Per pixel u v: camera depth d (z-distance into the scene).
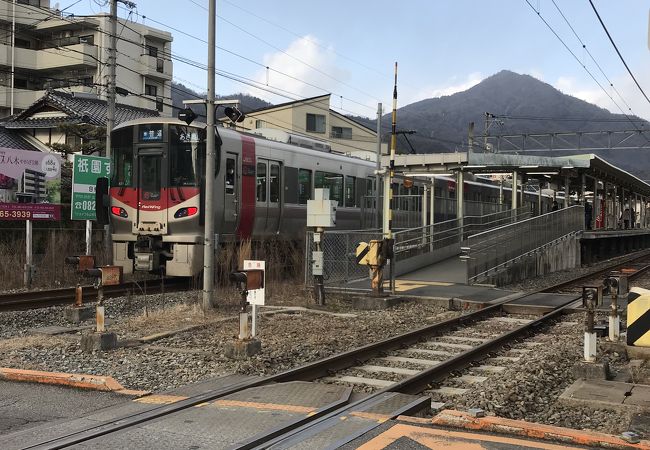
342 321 11.75
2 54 42.62
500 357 8.99
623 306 13.23
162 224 15.02
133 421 5.23
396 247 18.95
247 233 16.52
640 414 5.63
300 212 18.78
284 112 55.31
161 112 48.88
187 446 4.65
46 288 16.27
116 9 20.73
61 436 4.86
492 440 4.67
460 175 22.91
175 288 15.71
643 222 51.88
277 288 15.34
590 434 4.66
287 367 7.80
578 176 26.52
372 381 7.47
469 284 16.94
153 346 8.75
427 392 7.07
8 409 5.73
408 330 11.11
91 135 27.02
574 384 6.75
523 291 16.12
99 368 7.42
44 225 21.09
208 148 12.14
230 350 7.97
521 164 22.17
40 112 32.78
